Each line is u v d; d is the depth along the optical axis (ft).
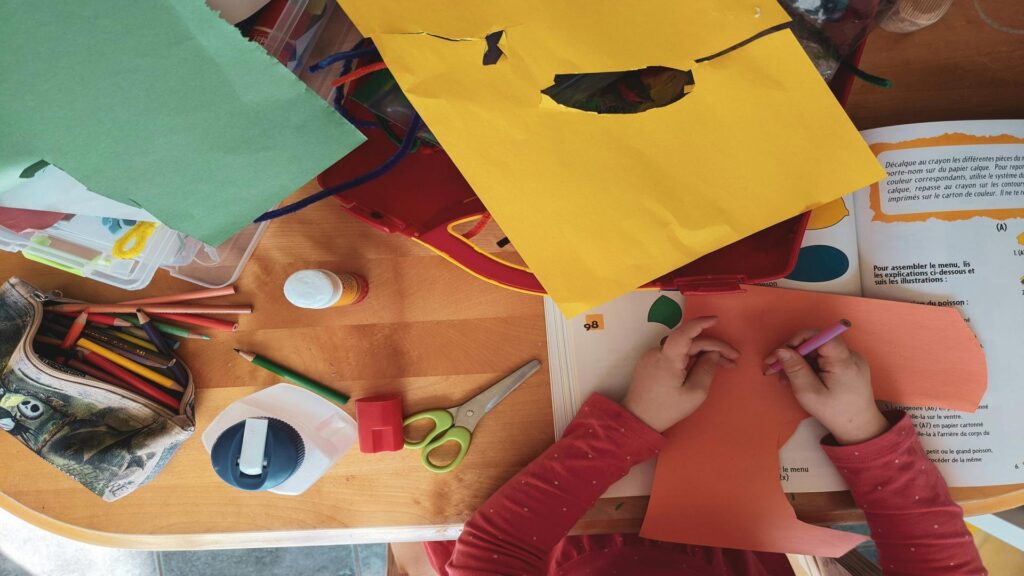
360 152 1.62
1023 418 1.78
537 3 1.07
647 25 1.08
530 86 1.11
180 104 1.04
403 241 1.89
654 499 1.85
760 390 1.85
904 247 1.82
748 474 1.83
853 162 1.16
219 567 3.56
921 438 1.82
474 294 1.89
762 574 2.27
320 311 1.90
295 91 1.06
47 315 1.86
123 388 1.83
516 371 1.89
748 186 1.19
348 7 1.08
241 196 1.20
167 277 1.92
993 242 1.77
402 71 1.11
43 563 3.58
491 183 1.18
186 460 1.90
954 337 1.79
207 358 1.91
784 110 1.12
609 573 2.02
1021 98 1.80
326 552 3.54
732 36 1.08
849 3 1.28
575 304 1.26
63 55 0.95
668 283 1.65
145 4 0.93
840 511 1.83
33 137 1.04
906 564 1.77
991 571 2.73
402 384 1.90
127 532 1.91
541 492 1.80
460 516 1.90
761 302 1.86
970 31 1.79
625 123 1.13
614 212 1.20
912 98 1.82
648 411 1.82
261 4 1.29
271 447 1.66
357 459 1.90
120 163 1.09
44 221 1.45
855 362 1.76
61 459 1.79
